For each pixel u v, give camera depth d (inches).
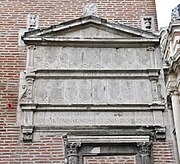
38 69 477.7
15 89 471.2
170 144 446.9
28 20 518.3
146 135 443.8
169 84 734.5
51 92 469.1
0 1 528.1
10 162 431.5
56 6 531.2
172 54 751.1
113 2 538.3
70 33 502.3
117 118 457.7
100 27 506.9
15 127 449.7
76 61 488.4
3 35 503.8
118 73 482.3
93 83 477.1
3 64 484.7
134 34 501.7
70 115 457.4
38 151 438.0
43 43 495.2
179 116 702.5
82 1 537.3
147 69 482.6
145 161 431.5
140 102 467.5
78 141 437.7
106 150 438.0
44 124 450.6
